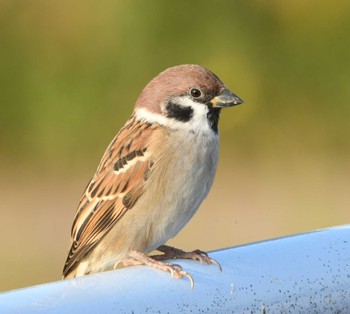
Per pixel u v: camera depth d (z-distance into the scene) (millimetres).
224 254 4016
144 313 3615
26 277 12148
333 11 15406
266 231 13164
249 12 15461
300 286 3898
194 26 15328
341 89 15219
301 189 14172
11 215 13680
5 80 15188
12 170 15188
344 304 3971
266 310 3844
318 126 15188
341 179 14523
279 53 15422
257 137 15133
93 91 15102
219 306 3781
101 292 3596
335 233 4176
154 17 15211
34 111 15188
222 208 13719
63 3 15328
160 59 15258
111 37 15211
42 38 15320
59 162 15141
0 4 15297
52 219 13516
